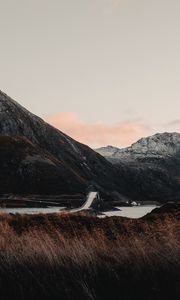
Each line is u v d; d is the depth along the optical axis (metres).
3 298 10.62
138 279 11.21
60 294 10.74
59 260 11.81
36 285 11.02
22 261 11.84
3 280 11.16
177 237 13.42
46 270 11.58
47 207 158.75
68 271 11.52
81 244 12.88
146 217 22.05
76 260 11.73
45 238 13.80
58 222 20.88
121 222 20.64
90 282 11.03
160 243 12.89
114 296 10.67
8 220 21.20
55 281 11.11
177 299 10.50
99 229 18.47
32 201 169.62
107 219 21.53
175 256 11.69
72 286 10.91
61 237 14.00
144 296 10.66
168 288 10.85
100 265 11.75
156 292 10.68
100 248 12.89
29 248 12.59
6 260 11.90
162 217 21.47
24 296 10.70
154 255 11.98
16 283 11.07
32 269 11.57
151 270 11.45
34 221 21.17
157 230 14.88
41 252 12.21
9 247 12.94
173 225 14.52
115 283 11.12
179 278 11.12
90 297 10.47
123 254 12.16
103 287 11.02
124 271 11.55
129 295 10.69
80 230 18.94
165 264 11.57
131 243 13.21
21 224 20.73
